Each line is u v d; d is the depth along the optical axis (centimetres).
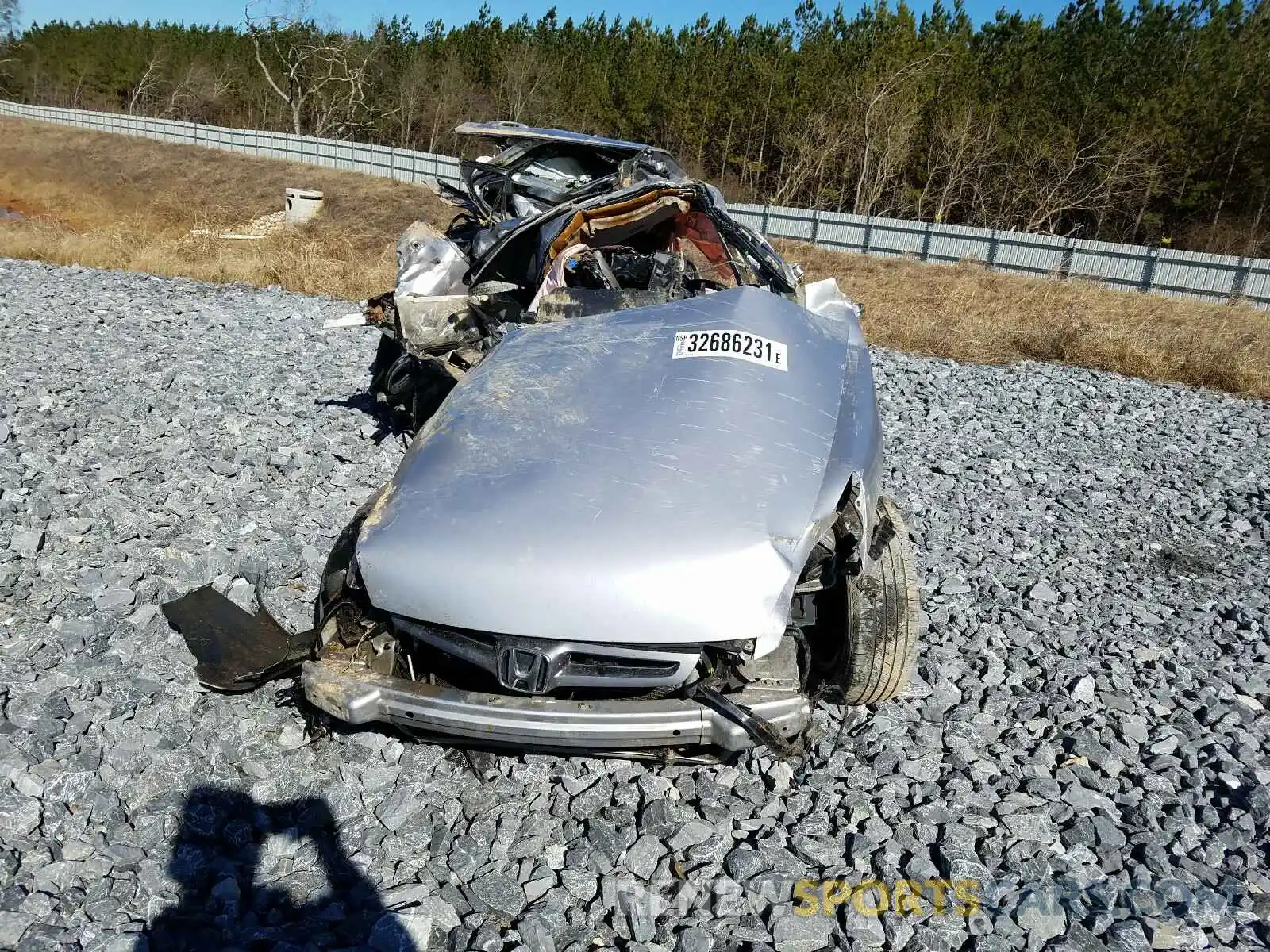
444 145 4797
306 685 254
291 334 866
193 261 1395
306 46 5028
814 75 3853
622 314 356
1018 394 855
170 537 416
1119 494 589
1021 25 3853
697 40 4469
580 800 265
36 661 311
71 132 4434
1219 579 466
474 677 267
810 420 293
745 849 248
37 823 245
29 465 481
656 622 232
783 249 2330
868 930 226
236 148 4078
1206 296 2025
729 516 248
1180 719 328
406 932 217
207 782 264
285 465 507
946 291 1691
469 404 302
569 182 660
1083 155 3306
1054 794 281
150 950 210
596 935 224
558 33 5203
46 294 984
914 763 291
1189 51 3341
